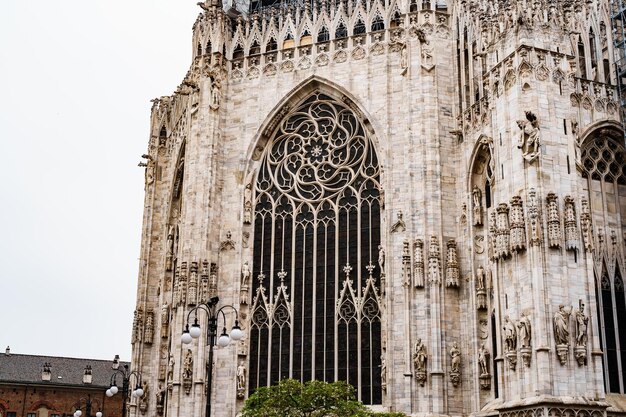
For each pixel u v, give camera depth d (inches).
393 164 2086.6
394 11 2231.8
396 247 2009.1
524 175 1675.7
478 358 1823.3
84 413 3833.7
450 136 2049.7
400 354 1923.0
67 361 4037.9
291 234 2190.0
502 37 1823.3
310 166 2226.9
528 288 1608.0
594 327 1598.2
